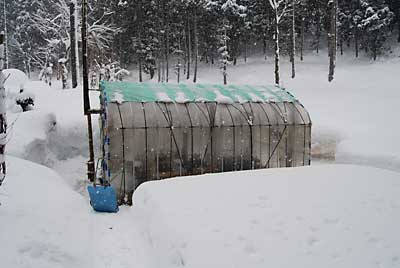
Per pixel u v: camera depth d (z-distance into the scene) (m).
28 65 34.50
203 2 29.14
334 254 3.84
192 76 31.08
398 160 9.59
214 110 10.13
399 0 29.06
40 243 4.48
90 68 22.34
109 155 8.79
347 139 11.95
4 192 6.11
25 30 34.16
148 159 9.10
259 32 32.62
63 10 22.08
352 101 15.62
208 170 9.72
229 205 5.12
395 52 28.47
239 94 11.29
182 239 4.32
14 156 9.56
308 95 17.77
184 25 31.77
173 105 9.88
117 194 8.80
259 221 4.58
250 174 6.83
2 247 4.14
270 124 10.41
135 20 30.80
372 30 27.67
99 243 5.38
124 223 6.42
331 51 21.53
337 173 6.60
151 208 5.73
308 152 10.88
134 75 33.06
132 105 9.45
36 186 7.06
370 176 6.34
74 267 4.38
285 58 32.34
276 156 10.48
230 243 4.10
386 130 11.67
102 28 22.55
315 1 30.69
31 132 10.88
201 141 9.65
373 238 4.12
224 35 27.78
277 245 4.03
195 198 5.55
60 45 24.25
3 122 5.16
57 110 12.85
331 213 4.72
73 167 11.58
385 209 4.82
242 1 31.00
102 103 10.16
